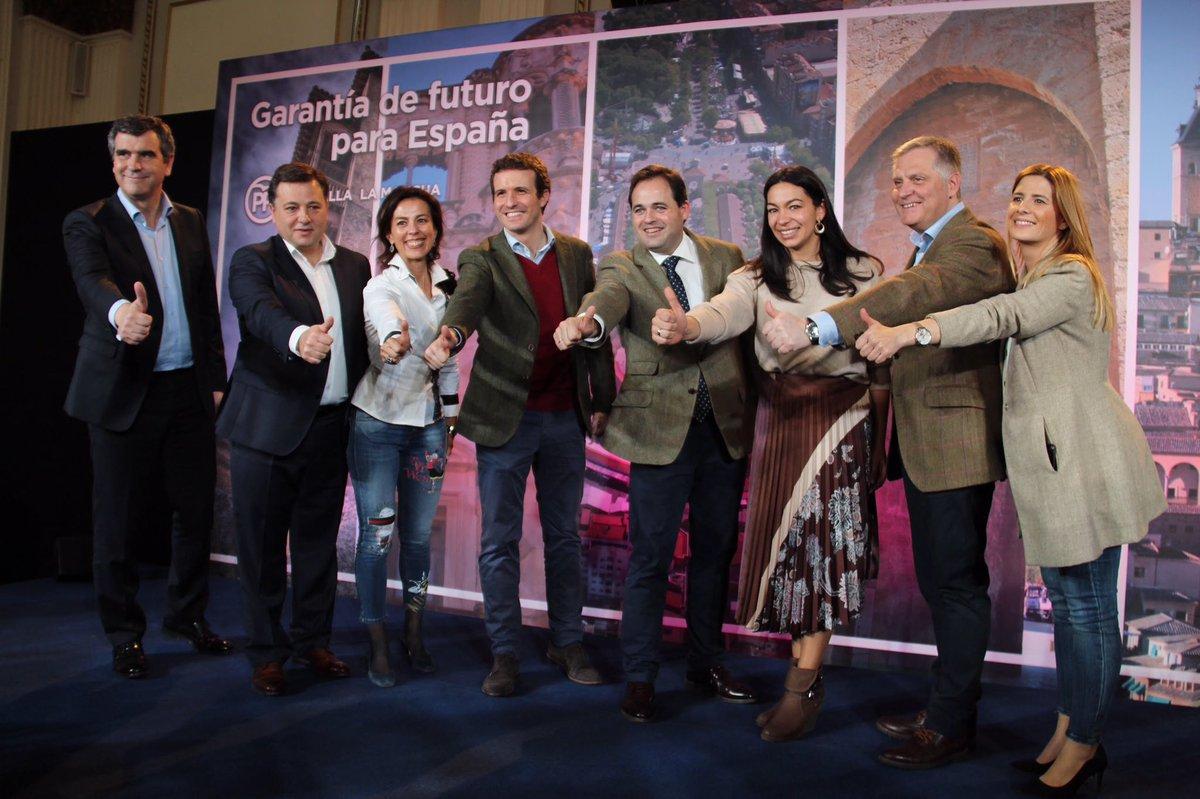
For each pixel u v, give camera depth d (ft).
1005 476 7.14
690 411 8.14
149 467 9.48
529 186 8.76
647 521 8.28
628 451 8.31
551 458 9.24
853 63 10.96
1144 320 9.91
